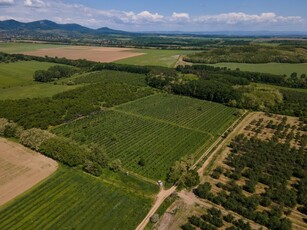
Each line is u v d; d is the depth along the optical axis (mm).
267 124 133500
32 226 65750
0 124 113500
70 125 126125
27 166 89000
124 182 84562
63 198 75125
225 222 70062
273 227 68250
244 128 129125
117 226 67375
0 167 88125
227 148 109438
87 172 87500
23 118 124938
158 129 124938
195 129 126625
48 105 141750
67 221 67688
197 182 84938
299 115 145250
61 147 93500
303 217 73000
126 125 128125
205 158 101000
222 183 86188
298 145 111500
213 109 155625
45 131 106688
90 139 112438
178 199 78312
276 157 99250
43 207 71625
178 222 69750
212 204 76812
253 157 99500
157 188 82812
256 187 84875
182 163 88875
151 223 69000
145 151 104188
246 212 72312
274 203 77625
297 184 85750
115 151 103250
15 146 102625
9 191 76875
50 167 88875
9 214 68875
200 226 67938
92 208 72312
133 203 75188
